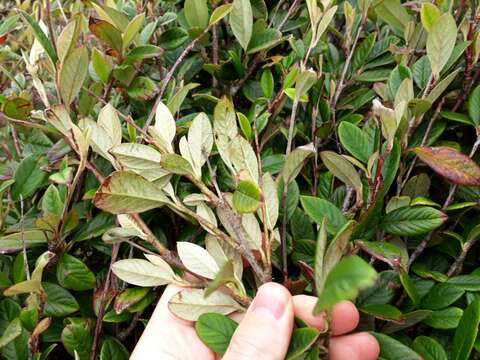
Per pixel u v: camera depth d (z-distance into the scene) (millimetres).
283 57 245
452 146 214
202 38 255
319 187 215
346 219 182
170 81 255
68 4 350
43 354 189
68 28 198
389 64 256
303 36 270
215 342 170
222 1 276
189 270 177
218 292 182
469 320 166
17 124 238
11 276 213
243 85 258
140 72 265
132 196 172
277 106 225
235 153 174
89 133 182
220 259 181
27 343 186
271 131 227
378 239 194
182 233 210
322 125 221
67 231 199
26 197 221
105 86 235
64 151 219
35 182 219
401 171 202
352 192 201
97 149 189
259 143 235
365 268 97
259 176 175
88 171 220
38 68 230
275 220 175
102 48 270
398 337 192
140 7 268
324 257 145
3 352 186
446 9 234
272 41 243
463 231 207
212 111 256
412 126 203
